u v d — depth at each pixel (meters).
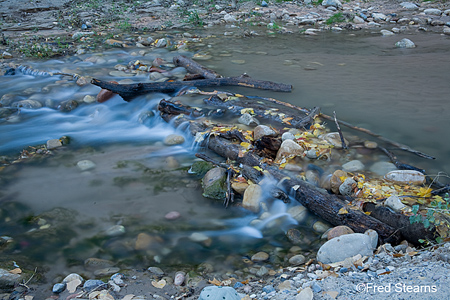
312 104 6.91
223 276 3.65
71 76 8.55
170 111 6.63
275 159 5.25
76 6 14.23
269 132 5.61
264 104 6.72
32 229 4.30
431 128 6.02
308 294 2.96
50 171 5.46
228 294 2.92
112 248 4.02
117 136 6.47
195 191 4.95
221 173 4.99
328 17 13.36
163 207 4.67
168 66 8.97
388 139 5.65
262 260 3.85
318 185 4.79
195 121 6.26
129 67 9.05
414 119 6.30
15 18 12.96
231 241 4.14
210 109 6.70
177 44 10.62
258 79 8.12
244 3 14.82
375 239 3.79
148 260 3.87
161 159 5.71
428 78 7.99
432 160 5.20
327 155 5.23
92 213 4.57
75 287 3.42
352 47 10.36
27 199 4.82
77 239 4.16
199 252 3.98
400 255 3.52
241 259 3.88
